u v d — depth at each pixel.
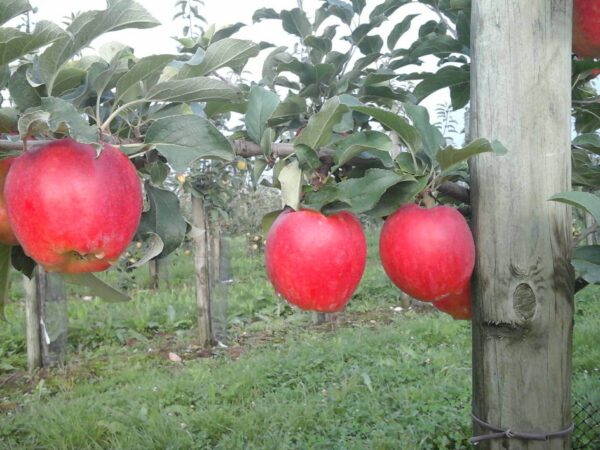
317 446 3.64
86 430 3.98
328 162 1.15
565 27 1.15
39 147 0.87
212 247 7.63
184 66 1.03
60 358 5.96
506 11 1.14
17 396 5.21
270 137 1.10
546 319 1.15
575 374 4.45
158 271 10.02
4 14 0.80
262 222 1.23
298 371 5.16
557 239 1.15
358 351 5.69
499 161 1.15
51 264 0.88
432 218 1.11
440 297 1.13
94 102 1.09
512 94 1.14
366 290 8.91
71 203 0.83
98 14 0.87
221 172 6.92
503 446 1.18
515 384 1.17
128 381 5.41
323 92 1.61
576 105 1.53
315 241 1.05
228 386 4.86
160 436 3.86
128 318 7.55
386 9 1.78
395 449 3.57
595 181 1.53
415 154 1.14
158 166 1.15
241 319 7.88
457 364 5.13
